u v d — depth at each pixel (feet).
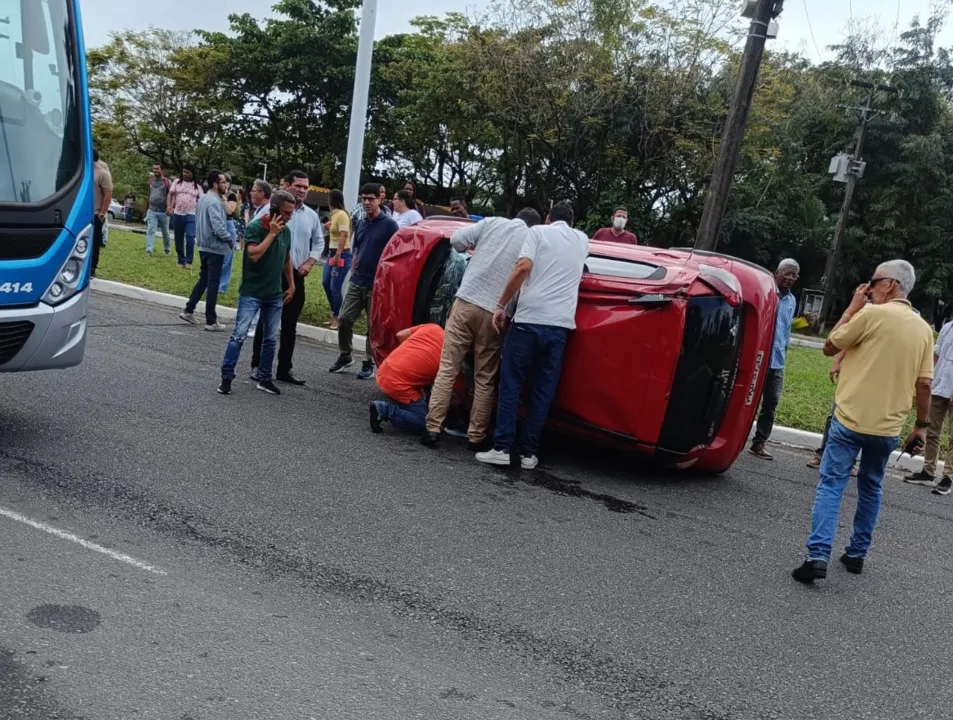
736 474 23.56
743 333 20.98
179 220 49.62
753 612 14.28
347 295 29.76
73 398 22.04
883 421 15.96
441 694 10.50
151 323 34.73
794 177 110.32
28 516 14.23
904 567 17.78
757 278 21.15
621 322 20.20
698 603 14.33
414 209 35.35
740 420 21.25
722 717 10.85
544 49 90.12
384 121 133.08
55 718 9.05
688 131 86.89
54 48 18.10
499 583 14.02
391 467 19.63
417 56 127.44
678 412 20.30
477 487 19.01
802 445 28.78
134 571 12.75
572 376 20.75
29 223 16.65
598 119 87.56
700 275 20.20
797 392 36.40
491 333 21.25
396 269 25.26
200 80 138.62
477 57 93.09
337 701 10.04
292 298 26.89
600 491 19.97
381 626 12.07
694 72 86.33
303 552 14.24
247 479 17.53
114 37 142.00
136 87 143.74
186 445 19.27
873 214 112.37
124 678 9.95
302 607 12.32
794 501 21.48
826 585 16.06
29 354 17.17
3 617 10.96
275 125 145.18
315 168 144.56
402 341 23.58
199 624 11.44
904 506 22.80
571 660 11.80
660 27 87.76
